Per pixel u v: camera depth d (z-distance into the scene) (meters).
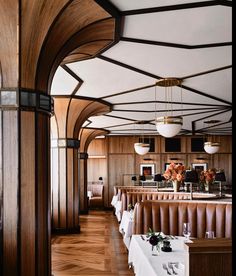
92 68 5.38
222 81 6.29
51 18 3.00
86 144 13.71
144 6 3.27
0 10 2.86
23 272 3.08
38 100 3.23
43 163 3.35
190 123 12.50
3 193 3.07
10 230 3.06
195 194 7.85
